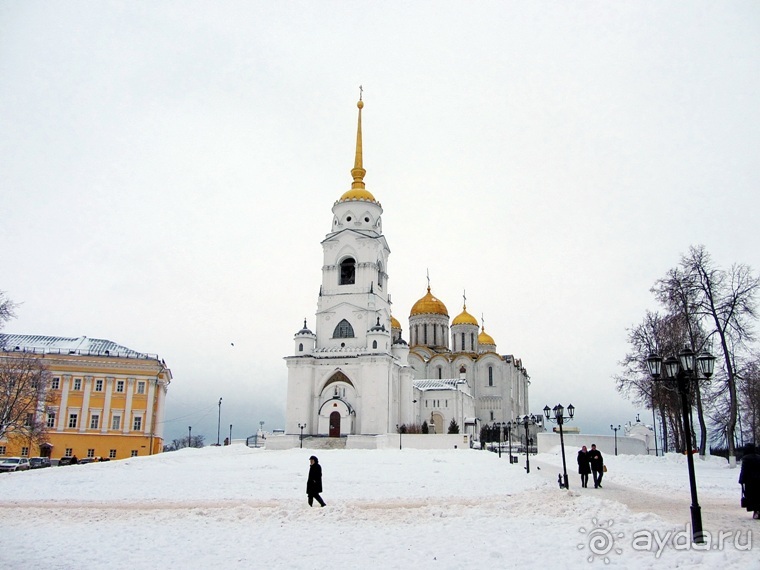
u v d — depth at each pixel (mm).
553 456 81688
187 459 70188
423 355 147000
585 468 40750
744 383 79188
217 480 47031
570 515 27953
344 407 105625
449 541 23250
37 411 82812
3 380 78000
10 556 21594
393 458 72938
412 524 26750
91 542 23875
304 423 106375
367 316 112312
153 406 101250
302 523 27219
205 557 21469
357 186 122812
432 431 125000
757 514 26453
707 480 47188
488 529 25188
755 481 26156
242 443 117438
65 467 60062
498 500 34625
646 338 74625
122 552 22234
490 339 160250
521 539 23125
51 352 102250
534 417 87062
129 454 98500
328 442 100500
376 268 116812
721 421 75250
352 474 51750
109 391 100000
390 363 107875
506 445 124688
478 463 67000
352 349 110812
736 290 65125
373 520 27703
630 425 119812
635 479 46969
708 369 27094
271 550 22359
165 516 29172
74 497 37281
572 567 19062
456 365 148750
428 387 131000
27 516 29594
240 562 20781
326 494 37812
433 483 44438
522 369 167000
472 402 143750
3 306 59906
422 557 20984
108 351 105188
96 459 88875
